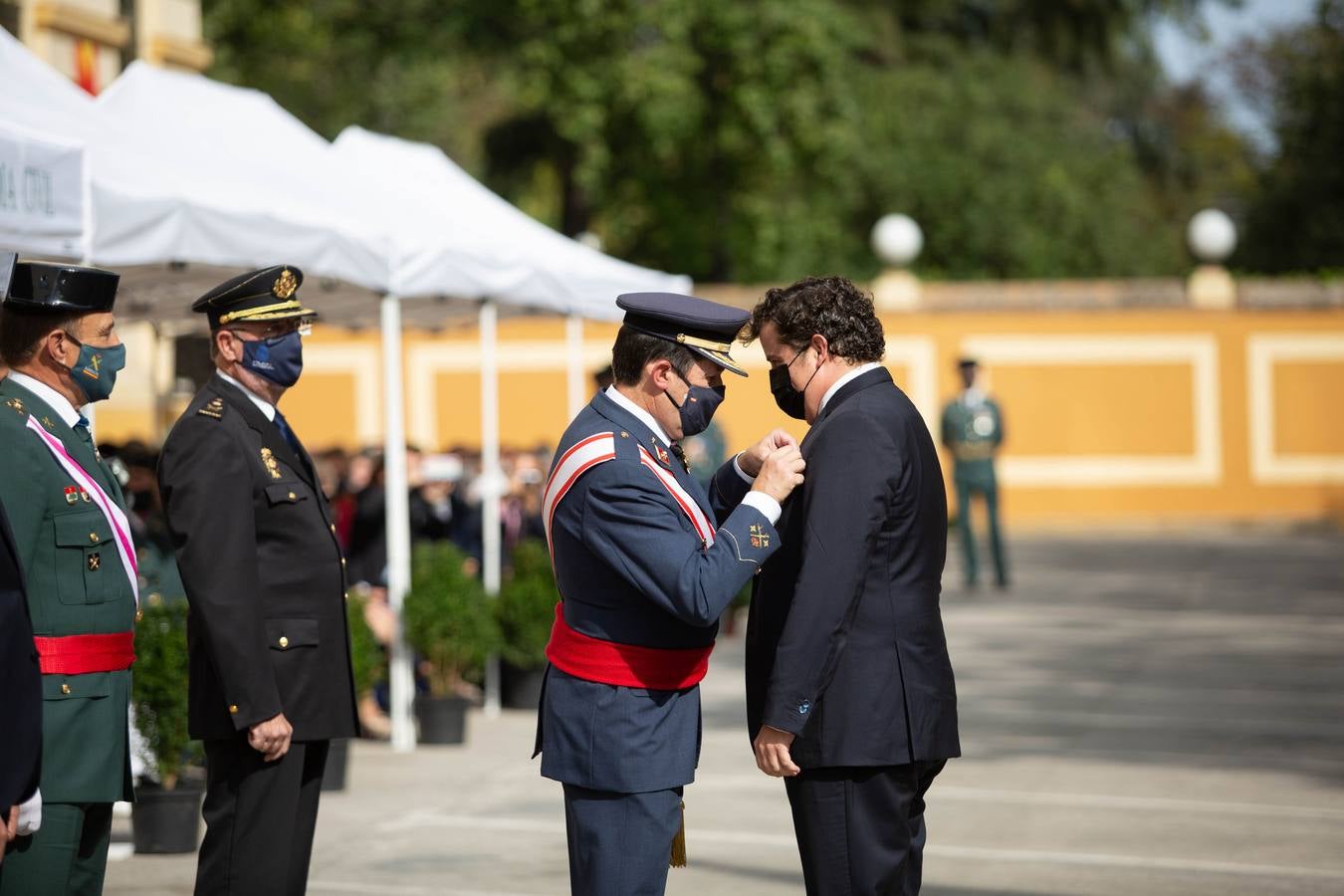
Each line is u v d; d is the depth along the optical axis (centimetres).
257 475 870
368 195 1809
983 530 4712
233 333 884
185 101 1642
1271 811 1439
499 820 1434
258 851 867
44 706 777
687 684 764
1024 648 2472
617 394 774
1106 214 6669
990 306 4691
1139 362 4669
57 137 1081
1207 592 3189
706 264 5988
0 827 637
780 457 762
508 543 2453
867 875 765
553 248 2108
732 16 5272
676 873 1250
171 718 1281
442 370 4725
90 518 799
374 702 1923
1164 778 1587
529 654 2042
